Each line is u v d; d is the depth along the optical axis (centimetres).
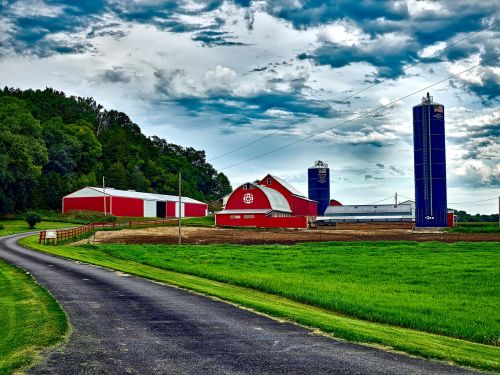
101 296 2134
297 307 2022
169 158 19225
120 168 14400
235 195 9888
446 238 6178
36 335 1423
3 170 9712
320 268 3347
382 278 2880
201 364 1167
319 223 10781
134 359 1204
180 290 2323
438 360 1205
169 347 1317
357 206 11312
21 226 8362
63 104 19288
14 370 1108
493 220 19438
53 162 12800
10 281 2611
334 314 1934
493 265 3350
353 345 1345
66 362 1170
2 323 1647
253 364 1169
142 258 3984
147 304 1953
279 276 2934
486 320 1800
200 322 1631
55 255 4122
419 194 8619
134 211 11000
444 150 8550
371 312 1902
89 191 10569
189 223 9631
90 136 14312
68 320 1641
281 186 11444
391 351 1285
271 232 7769
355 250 4581
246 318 1697
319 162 13125
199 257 4044
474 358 1227
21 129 11362
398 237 6488
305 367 1146
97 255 4272
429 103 8600
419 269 3212
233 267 3409
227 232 7644
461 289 2497
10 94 17825
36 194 10925
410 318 1803
